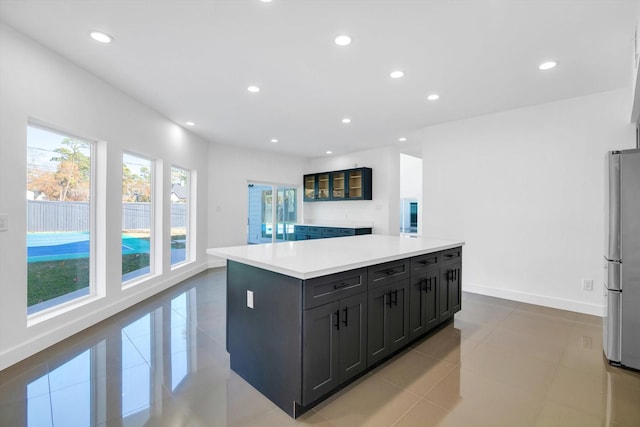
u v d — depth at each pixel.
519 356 2.50
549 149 3.69
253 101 3.74
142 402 1.90
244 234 6.61
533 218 3.81
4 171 2.25
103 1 1.97
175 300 3.96
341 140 5.79
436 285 2.90
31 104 2.43
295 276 1.73
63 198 2.94
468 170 4.32
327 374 1.87
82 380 2.12
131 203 3.98
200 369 2.29
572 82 3.13
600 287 3.40
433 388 2.06
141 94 3.55
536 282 3.79
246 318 2.14
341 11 2.05
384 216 6.39
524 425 1.71
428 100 3.65
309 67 2.86
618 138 3.30
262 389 2.00
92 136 3.06
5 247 2.26
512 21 2.15
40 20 2.18
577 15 2.07
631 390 2.03
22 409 1.81
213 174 6.07
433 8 2.02
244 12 2.07
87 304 3.04
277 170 7.23
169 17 2.13
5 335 2.27
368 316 2.15
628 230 2.28
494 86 3.24
